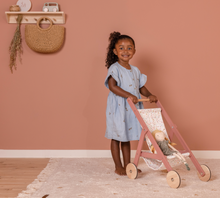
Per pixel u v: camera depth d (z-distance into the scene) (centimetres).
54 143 226
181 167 190
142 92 195
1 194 141
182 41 224
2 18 223
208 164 202
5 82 225
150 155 159
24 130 226
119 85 180
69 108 226
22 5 222
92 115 226
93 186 151
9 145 226
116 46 187
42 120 226
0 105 226
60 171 183
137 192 141
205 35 223
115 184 155
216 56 223
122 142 186
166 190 144
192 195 137
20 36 222
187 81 225
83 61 224
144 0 223
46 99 225
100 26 223
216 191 142
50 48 215
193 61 224
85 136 226
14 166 198
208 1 222
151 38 224
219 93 224
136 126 177
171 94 226
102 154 225
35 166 199
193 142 227
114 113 178
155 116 177
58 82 225
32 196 136
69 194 139
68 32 223
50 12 213
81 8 223
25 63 224
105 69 224
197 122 226
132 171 165
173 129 174
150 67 225
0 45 224
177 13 223
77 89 225
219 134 225
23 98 225
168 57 225
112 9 223
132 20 223
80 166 196
